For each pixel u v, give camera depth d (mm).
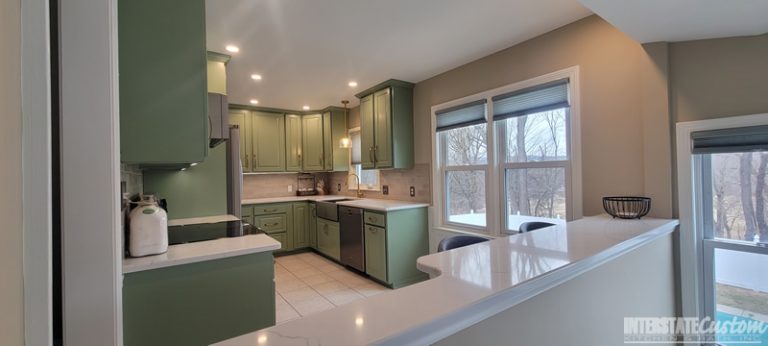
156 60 1481
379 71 3273
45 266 589
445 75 3328
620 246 1312
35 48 573
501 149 2877
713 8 1408
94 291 1091
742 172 1732
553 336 1067
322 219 4578
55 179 1117
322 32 2348
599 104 2152
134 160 1434
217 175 2803
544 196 2580
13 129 538
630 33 1742
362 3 1969
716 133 1692
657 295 1708
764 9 1382
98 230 1094
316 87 3797
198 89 1557
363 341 613
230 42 2479
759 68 1603
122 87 1421
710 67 1739
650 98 1905
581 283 1197
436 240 3490
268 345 600
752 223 1700
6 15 519
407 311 733
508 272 969
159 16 1493
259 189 5223
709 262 1811
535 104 2529
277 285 3480
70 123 1064
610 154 2104
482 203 3096
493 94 2830
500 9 2088
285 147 5031
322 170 5121
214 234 1984
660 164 1876
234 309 1622
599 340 1294
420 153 3686
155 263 1416
